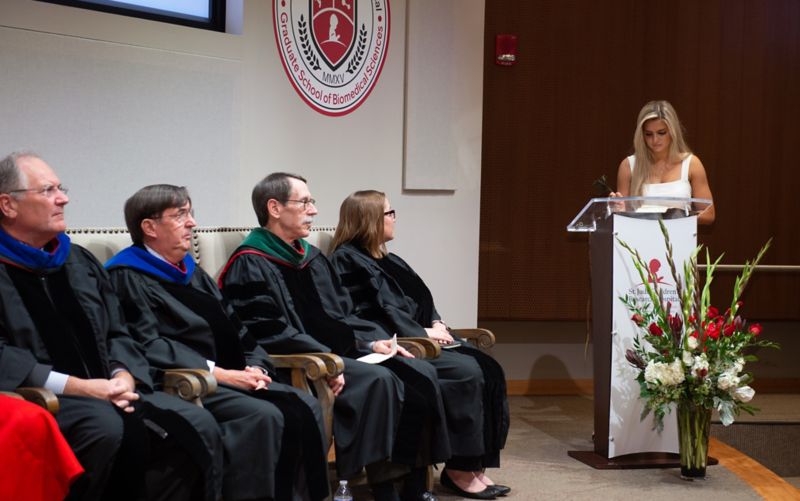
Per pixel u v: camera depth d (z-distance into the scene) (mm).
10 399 2277
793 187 6305
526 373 6203
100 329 2807
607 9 6051
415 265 5309
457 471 3705
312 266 3682
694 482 3957
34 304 2676
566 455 4387
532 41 5988
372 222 3957
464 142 5414
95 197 4055
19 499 2205
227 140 4512
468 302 5508
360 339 3646
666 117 4465
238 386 2973
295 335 3326
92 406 2498
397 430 3336
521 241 6074
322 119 4891
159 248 3076
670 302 4086
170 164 4305
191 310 3027
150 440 2535
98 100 4043
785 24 6223
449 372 3670
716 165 6223
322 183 4918
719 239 6270
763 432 5262
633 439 4191
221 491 2666
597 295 4215
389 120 5164
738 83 6203
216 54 4445
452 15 5301
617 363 4133
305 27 4777
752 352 6488
